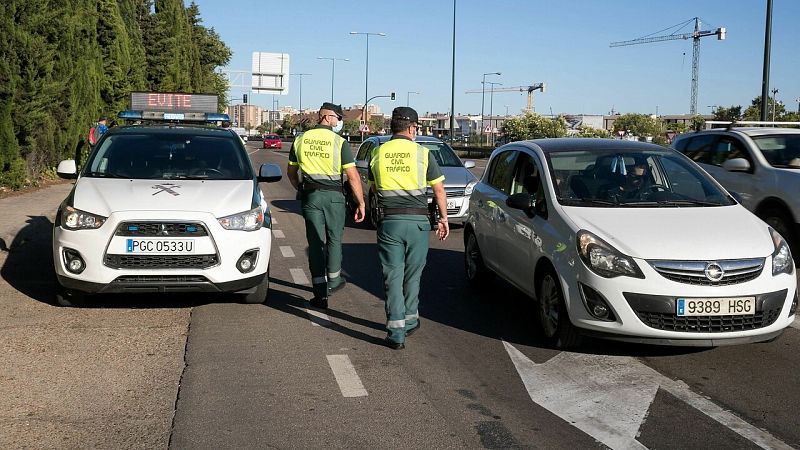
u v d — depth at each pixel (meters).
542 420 4.48
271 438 4.18
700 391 5.00
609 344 6.08
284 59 56.84
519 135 63.41
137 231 6.45
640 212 6.04
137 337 6.12
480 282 8.13
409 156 5.83
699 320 5.25
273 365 5.46
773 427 4.40
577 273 5.56
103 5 25.75
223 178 7.57
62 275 6.53
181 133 8.32
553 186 6.46
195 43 57.47
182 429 4.28
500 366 5.51
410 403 4.74
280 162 38.06
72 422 4.36
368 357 5.70
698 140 11.54
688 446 4.12
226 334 6.26
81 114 21.94
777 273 5.46
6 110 16.20
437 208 6.11
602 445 4.13
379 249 5.95
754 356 5.77
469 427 4.36
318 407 4.65
